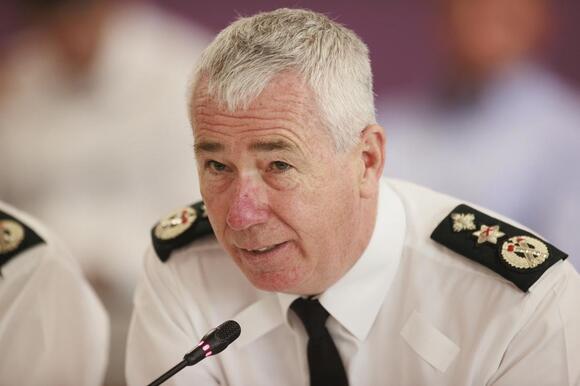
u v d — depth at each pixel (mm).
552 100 8766
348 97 3924
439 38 8812
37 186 9109
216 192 3941
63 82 9062
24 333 5109
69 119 9062
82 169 9023
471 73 8812
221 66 3785
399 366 4547
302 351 4621
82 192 9062
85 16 8961
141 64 9039
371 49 8938
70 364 5141
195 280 4828
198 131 3877
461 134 8859
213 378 4742
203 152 3893
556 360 4234
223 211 3951
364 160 4156
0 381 5066
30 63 9109
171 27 9117
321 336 4508
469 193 8883
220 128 3785
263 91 3734
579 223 8789
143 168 9008
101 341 5332
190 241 4855
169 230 4961
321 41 3883
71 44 8992
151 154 9008
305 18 3986
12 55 9109
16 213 5527
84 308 5262
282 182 3836
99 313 5426
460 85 8844
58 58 9039
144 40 9062
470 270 4500
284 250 3980
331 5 9008
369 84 4105
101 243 8984
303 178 3844
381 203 4578
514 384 4277
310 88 3795
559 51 8680
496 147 8812
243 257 4023
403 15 8820
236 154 3803
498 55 8750
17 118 9109
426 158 8914
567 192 8812
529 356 4273
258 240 3906
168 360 4695
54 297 5191
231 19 9141
